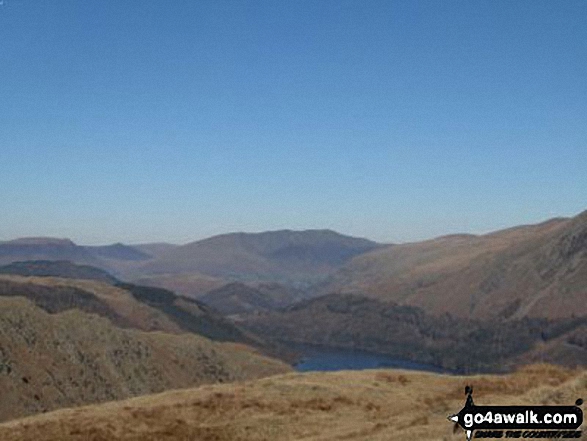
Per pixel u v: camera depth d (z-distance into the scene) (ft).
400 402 125.59
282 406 122.11
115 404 128.26
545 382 122.31
